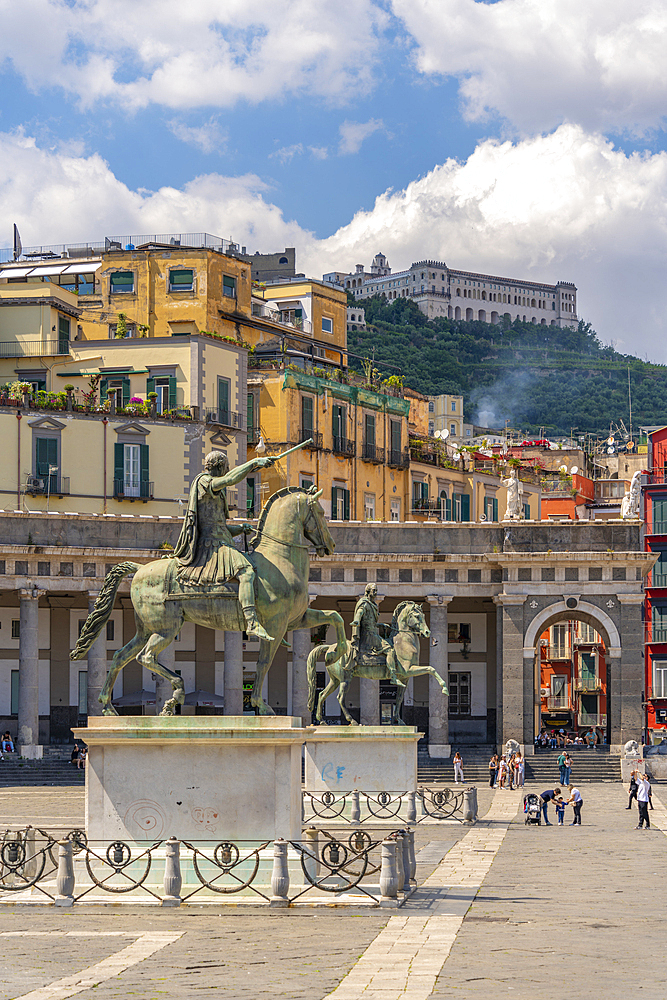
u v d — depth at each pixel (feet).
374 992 69.31
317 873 105.60
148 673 304.50
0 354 338.75
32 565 271.69
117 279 367.45
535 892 111.04
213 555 107.14
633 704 283.18
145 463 311.88
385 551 295.89
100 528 279.28
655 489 347.77
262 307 412.98
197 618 107.86
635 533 290.56
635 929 90.63
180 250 363.97
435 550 295.28
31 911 96.53
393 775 171.32
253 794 104.17
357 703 319.27
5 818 176.24
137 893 101.45
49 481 299.99
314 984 71.61
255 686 105.60
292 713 295.48
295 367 353.51
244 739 103.76
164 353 329.93
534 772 269.23
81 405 307.17
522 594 288.92
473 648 326.44
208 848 103.35
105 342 333.83
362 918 93.76
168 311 363.35
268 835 103.81
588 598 287.28
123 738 104.94
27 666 269.44
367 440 379.76
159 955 79.87
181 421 317.63
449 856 140.46
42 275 368.48
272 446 349.41
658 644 337.93
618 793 240.94
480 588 294.05
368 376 392.88
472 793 182.60
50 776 249.75
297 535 108.27
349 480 370.73
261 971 75.05
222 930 88.53
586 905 102.83
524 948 82.38
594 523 291.17
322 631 316.81
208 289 363.15
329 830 142.41
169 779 105.19
